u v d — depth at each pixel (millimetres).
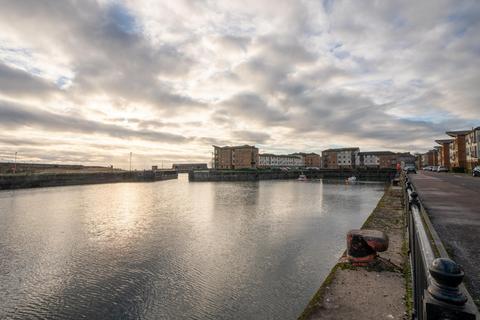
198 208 27406
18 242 14883
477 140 53312
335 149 131250
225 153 120562
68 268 11125
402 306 3568
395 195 17484
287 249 13406
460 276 1412
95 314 7898
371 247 4961
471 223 7633
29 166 83375
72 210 26141
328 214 23531
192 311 8008
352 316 3408
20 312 8008
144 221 20703
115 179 77062
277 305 8266
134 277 10242
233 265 11367
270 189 52594
